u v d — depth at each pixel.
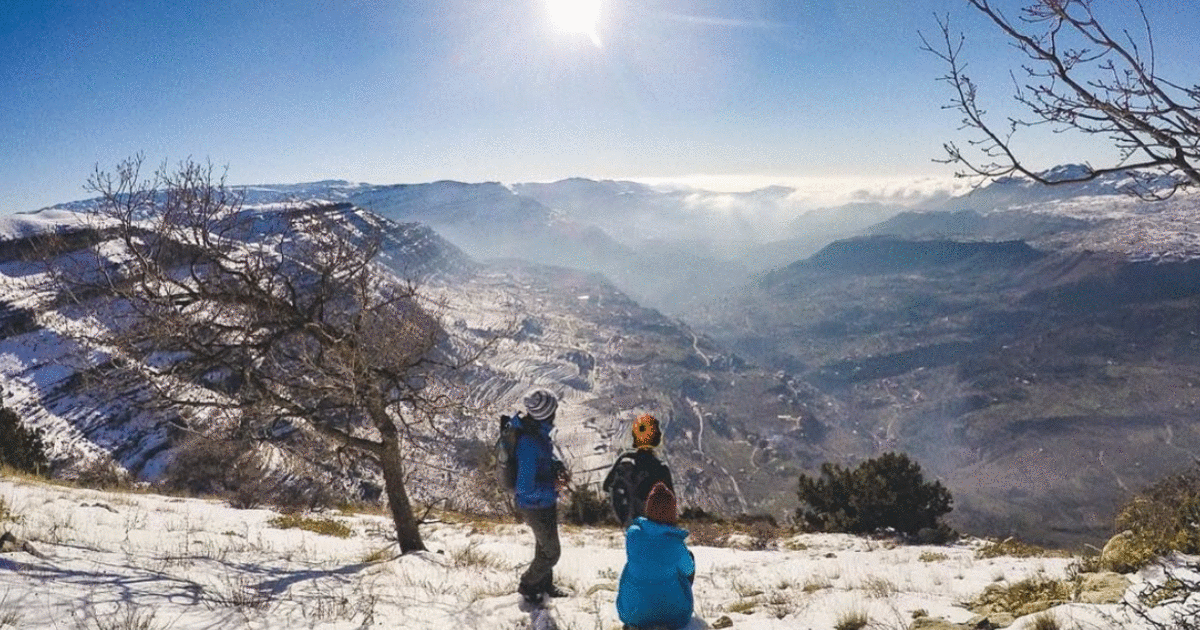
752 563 12.41
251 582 7.32
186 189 9.84
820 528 21.84
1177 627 4.30
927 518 20.33
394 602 7.13
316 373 10.36
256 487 18.94
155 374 9.67
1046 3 2.39
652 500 5.67
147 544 9.10
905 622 6.10
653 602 5.57
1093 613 5.22
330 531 15.12
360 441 10.87
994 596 7.04
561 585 8.08
